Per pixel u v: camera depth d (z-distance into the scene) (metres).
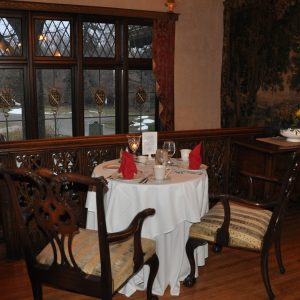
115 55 5.50
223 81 5.98
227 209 2.36
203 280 2.69
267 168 3.56
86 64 5.30
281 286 2.62
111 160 3.06
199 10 5.80
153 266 2.29
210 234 2.45
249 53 5.29
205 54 5.96
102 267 1.80
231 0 5.62
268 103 4.95
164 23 5.56
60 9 4.93
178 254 2.52
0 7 4.64
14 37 4.91
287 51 4.56
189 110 6.03
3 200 2.84
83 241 2.11
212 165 3.84
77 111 5.38
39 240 3.03
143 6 5.41
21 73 5.06
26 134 5.20
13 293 2.51
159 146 3.48
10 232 2.90
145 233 2.35
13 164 2.92
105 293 1.85
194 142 3.67
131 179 2.39
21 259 2.97
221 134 3.80
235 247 2.41
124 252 2.05
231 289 2.58
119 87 5.64
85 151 3.18
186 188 2.37
